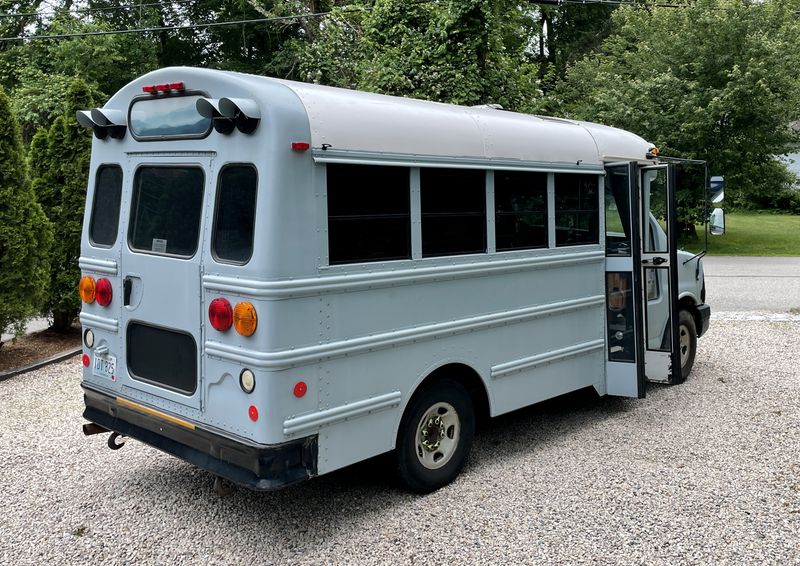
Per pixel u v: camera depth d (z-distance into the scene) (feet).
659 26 73.61
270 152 11.87
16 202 25.54
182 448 13.39
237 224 12.38
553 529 13.35
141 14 76.54
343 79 46.19
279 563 12.29
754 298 42.68
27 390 23.65
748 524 13.50
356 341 13.10
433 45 37.65
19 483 15.74
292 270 12.05
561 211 17.97
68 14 75.31
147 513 14.24
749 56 66.13
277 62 71.97
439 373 15.35
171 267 13.48
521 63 46.83
